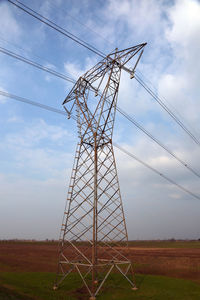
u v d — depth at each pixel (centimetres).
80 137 2464
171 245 10525
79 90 2608
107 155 2389
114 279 2575
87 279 2541
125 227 2189
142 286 2277
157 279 2603
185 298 1909
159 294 2011
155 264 4244
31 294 1902
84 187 2247
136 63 2362
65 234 2172
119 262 2208
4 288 1923
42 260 4716
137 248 8494
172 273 3441
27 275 2769
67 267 3794
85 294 2003
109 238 2255
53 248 7925
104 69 2486
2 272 3066
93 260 1936
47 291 2038
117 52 2412
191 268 3762
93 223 2056
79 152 2412
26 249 7469
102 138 2398
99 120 2345
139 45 2253
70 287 2203
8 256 5425
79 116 2545
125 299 1870
